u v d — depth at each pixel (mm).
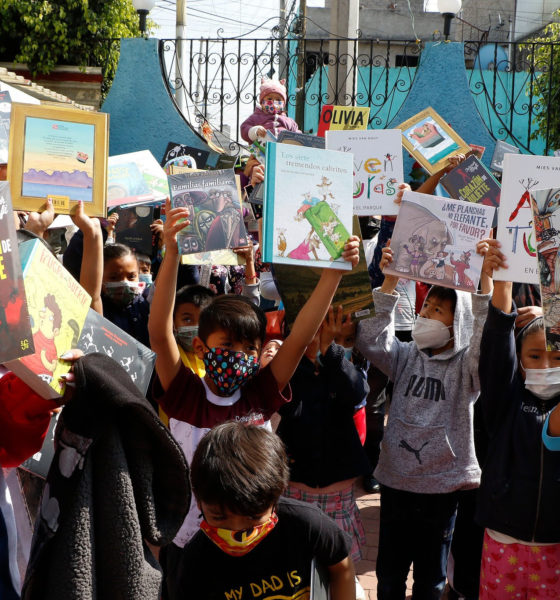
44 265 1951
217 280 5496
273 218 2703
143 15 10734
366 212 4406
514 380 3238
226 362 2756
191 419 2811
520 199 3242
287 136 4430
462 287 3531
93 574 1818
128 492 1859
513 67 9570
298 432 3414
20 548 2350
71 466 1838
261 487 1926
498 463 3160
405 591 3945
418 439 3580
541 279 2695
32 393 2018
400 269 3566
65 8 11195
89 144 3240
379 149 4414
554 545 3062
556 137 10750
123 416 1896
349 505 3525
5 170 3629
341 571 2199
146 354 2355
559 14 13984
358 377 3428
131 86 9992
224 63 9602
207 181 3375
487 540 3230
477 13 22578
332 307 3326
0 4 10969
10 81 8945
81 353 1993
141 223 5352
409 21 22812
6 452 2125
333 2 9062
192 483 2027
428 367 3686
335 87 9047
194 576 2121
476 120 9570
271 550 2100
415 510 3590
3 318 1733
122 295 4316
